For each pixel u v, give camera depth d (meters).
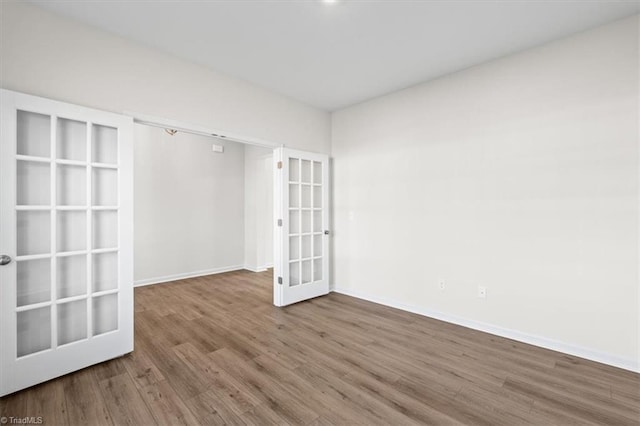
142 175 4.77
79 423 1.68
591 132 2.38
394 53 2.75
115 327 2.43
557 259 2.53
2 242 1.89
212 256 5.61
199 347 2.60
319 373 2.20
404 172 3.56
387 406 1.84
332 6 2.11
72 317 2.23
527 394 1.96
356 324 3.14
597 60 2.35
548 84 2.57
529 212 2.67
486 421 1.71
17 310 1.94
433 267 3.31
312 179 4.09
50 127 2.09
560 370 2.24
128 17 2.21
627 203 2.24
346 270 4.23
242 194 6.09
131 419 1.72
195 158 5.38
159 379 2.11
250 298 4.06
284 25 2.33
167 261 5.03
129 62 2.49
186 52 2.71
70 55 2.21
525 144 2.69
